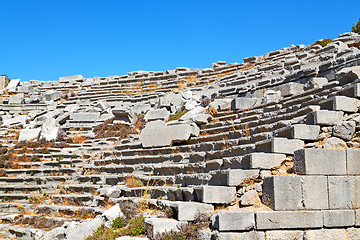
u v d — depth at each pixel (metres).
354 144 9.69
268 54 30.09
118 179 16.48
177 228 9.57
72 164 20.41
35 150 22.97
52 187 18.50
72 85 37.34
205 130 17.25
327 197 8.77
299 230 8.52
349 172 9.00
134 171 16.58
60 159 20.91
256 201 9.41
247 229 8.43
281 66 23.39
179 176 13.23
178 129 17.20
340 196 8.82
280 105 14.94
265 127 12.96
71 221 13.40
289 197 8.67
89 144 23.25
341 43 22.42
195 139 16.81
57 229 12.20
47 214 15.27
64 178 18.78
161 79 33.84
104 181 17.22
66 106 31.72
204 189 9.93
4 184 19.97
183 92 26.84
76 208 14.41
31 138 25.61
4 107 33.53
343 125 9.92
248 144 11.91
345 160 9.02
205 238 8.83
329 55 19.61
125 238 9.73
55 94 35.28
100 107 28.55
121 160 18.12
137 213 11.45
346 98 10.59
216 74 31.27
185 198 11.37
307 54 23.59
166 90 30.59
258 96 20.64
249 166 10.40
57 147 23.34
